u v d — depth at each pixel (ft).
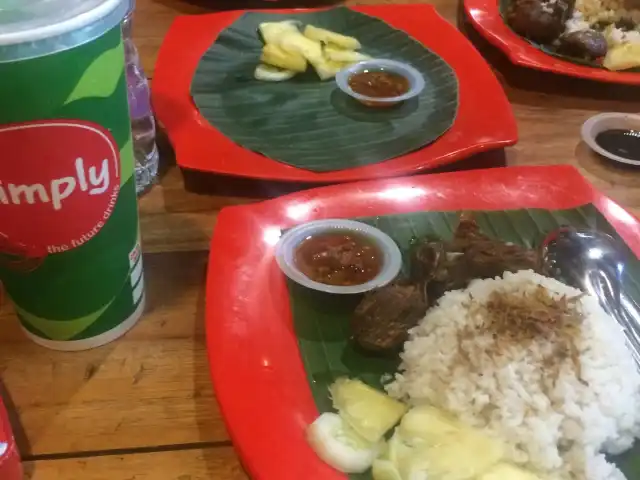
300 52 5.75
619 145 5.27
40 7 2.50
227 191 4.62
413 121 5.24
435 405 3.18
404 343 3.43
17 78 2.44
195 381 3.35
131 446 3.05
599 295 3.72
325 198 4.31
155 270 3.96
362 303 3.48
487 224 4.24
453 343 3.31
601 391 3.14
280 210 4.17
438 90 5.63
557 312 3.35
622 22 6.41
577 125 5.51
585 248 3.88
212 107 5.29
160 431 3.12
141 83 4.49
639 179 4.98
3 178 2.66
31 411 3.15
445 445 2.97
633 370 3.32
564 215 4.32
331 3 7.18
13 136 2.56
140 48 6.25
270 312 3.58
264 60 5.83
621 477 2.98
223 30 6.25
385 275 3.76
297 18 6.52
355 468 2.87
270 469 2.83
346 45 6.02
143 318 3.64
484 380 3.15
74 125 2.64
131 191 3.11
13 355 3.40
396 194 4.41
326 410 3.12
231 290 3.65
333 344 3.46
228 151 4.79
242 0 7.16
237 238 3.94
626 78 5.77
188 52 5.98
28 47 2.39
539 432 3.00
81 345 3.42
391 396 3.24
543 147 5.24
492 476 2.85
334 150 4.86
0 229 2.82
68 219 2.87
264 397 3.12
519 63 5.94
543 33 6.16
